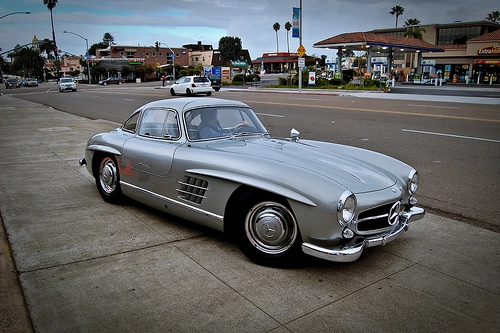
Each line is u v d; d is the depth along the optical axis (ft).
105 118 51.08
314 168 11.35
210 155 12.39
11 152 27.89
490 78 144.15
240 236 11.55
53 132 37.68
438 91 99.76
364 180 11.36
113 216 15.29
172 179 13.30
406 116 46.39
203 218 12.51
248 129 14.99
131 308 9.30
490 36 156.87
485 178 20.86
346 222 10.04
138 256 11.93
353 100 72.90
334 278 10.77
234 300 9.66
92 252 12.16
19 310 9.18
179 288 10.18
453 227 14.49
